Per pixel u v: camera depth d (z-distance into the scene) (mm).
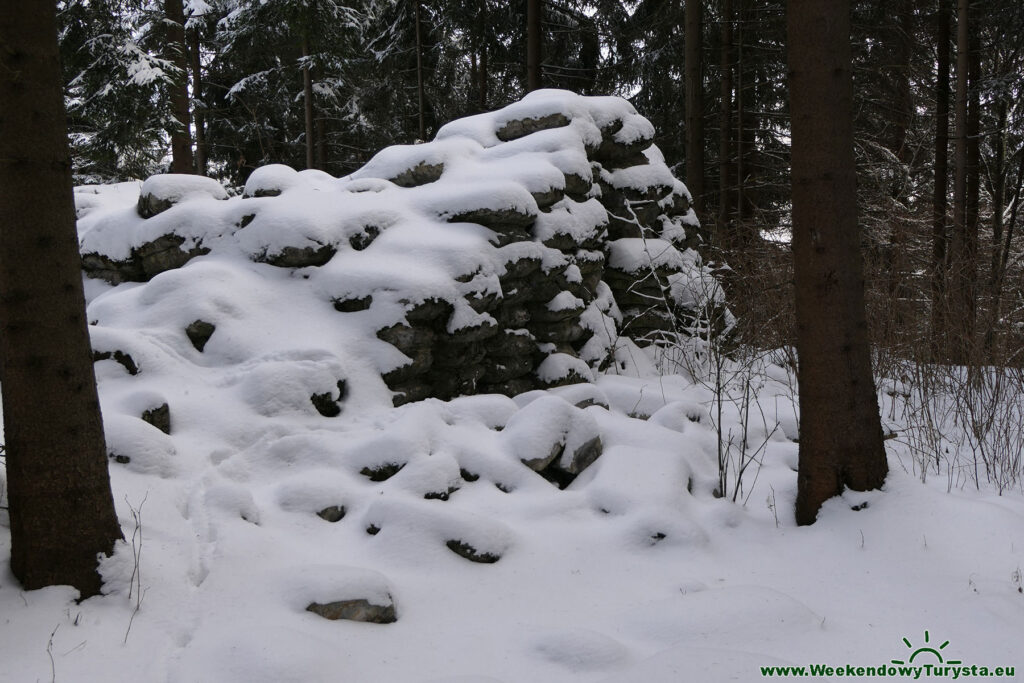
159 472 4086
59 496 3010
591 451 4879
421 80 18328
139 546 3373
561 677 2793
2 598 2949
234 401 4898
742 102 14258
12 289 2947
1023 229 12227
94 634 2830
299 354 5270
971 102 11312
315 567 3344
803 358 4355
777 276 7930
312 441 4625
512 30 17828
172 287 5738
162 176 6930
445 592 3475
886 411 6473
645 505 4258
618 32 17781
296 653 2701
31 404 2977
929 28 14047
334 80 20328
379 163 7234
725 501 4551
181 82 14359
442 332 5805
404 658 2912
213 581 3289
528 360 6492
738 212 13766
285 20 15367
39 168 2951
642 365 7512
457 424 5055
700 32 12203
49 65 2982
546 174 6680
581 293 7059
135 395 4605
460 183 6746
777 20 13969
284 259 6020
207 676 2609
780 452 5402
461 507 4293
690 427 5438
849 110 4184
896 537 3936
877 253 8203
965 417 5785
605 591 3605
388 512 3908
